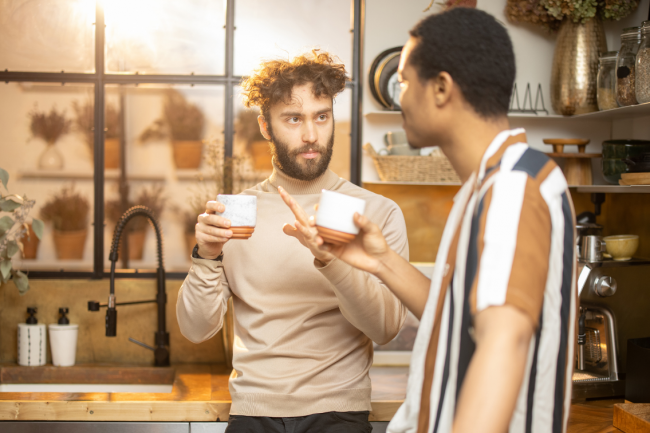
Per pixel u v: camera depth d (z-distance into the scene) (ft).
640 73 5.84
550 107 7.57
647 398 5.30
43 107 7.81
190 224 8.14
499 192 2.05
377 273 2.90
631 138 7.22
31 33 7.58
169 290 7.32
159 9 7.72
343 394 4.09
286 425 4.01
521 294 1.82
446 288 2.27
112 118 8.03
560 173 2.24
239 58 7.72
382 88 7.18
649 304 6.11
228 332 6.47
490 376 1.73
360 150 7.61
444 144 2.44
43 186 7.88
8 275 6.52
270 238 4.36
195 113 8.09
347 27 7.69
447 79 2.29
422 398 2.33
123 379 6.97
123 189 8.09
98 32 7.59
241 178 7.67
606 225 7.45
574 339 2.38
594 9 6.72
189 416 5.59
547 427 2.17
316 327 4.20
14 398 5.63
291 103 4.24
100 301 7.27
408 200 7.59
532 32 7.52
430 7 7.30
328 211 2.82
